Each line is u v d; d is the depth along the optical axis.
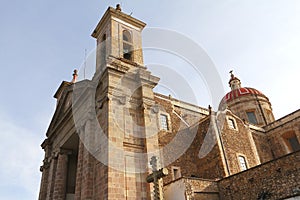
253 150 22.05
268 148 26.67
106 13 19.47
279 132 26.83
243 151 20.94
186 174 18.59
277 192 12.41
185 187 13.70
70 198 19.67
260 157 24.70
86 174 14.16
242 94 36.19
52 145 23.38
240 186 14.14
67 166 20.58
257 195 13.22
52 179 20.23
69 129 19.42
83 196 13.72
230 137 20.84
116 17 19.41
